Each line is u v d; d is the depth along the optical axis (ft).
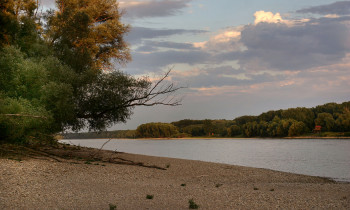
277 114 611.47
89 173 52.24
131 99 83.97
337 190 45.73
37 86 65.31
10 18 76.54
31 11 90.74
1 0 79.46
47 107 67.82
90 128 90.74
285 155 181.16
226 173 69.41
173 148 286.66
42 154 64.13
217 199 36.01
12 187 35.73
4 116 55.26
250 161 137.80
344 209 31.27
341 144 328.29
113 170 59.06
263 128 578.25
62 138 87.71
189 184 50.90
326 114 517.14
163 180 54.03
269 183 56.49
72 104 73.87
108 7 111.34
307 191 44.11
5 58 62.49
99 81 82.12
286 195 39.14
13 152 61.05
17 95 63.72
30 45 78.28
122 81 82.94
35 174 44.62
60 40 91.71
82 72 85.20
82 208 29.07
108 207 29.73
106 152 97.76
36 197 32.58
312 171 97.25
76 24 92.63
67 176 47.06
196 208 30.53
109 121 90.02
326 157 162.09
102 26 103.71
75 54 89.92
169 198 35.70
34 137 67.87
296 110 553.23
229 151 230.89
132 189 41.34
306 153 197.98
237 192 41.32
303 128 526.57
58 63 76.64
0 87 62.90
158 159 89.66
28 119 57.98
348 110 507.71
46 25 96.53
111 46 112.68
